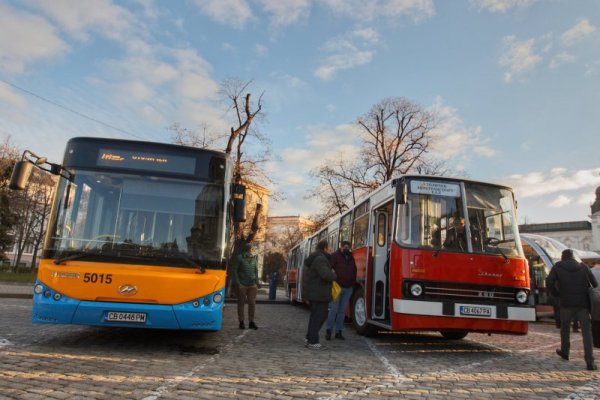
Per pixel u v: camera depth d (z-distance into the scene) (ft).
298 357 23.80
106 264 22.66
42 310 21.67
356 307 36.24
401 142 111.55
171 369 19.34
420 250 26.68
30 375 16.90
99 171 24.39
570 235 263.90
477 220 27.99
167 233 23.88
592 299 24.22
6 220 134.10
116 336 28.04
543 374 21.40
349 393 16.44
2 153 123.65
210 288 22.98
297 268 76.02
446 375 20.44
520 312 26.17
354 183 115.34
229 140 89.40
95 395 14.76
